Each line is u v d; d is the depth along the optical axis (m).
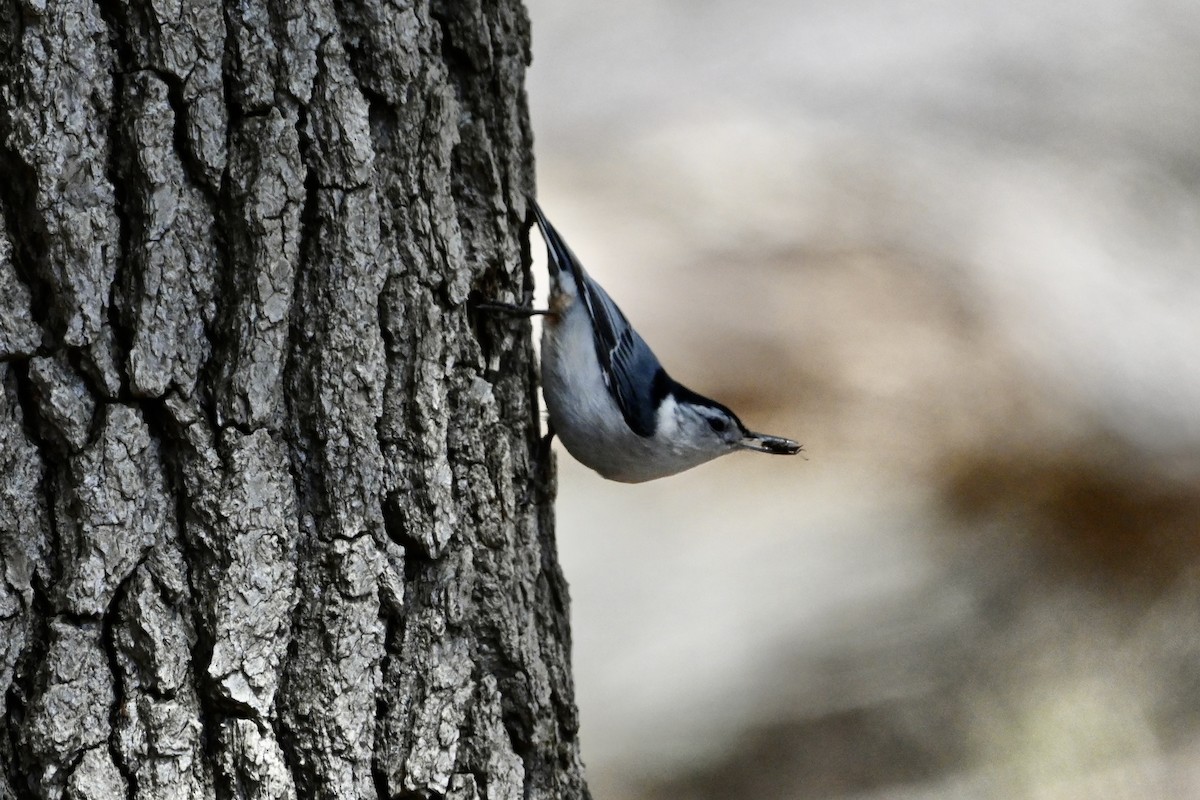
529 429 6.22
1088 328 15.41
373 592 4.95
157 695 4.54
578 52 20.31
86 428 4.47
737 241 16.52
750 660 11.96
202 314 4.64
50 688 4.41
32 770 4.43
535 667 5.67
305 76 4.82
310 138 4.86
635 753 11.28
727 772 11.16
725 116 19.00
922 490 13.62
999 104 19.11
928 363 14.81
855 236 16.66
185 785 4.59
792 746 11.41
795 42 20.22
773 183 17.56
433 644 5.14
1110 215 17.33
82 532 4.45
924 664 12.05
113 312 4.50
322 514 4.87
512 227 6.04
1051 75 19.42
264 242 4.69
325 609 4.85
